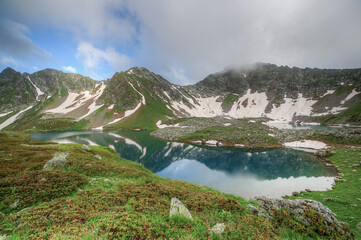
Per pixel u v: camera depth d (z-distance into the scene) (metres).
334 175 37.31
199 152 70.44
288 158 58.00
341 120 166.38
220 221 10.33
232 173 44.00
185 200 14.87
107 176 20.53
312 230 10.14
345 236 9.75
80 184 15.66
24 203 11.34
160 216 9.84
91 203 11.34
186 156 64.12
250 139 82.88
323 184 32.56
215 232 8.28
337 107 198.00
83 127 170.38
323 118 187.50
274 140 80.88
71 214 9.30
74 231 7.45
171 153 68.88
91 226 8.01
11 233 7.72
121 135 122.00
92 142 90.00
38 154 25.47
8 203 11.08
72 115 197.00
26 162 20.97
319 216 10.65
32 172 15.91
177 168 49.25
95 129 165.25
